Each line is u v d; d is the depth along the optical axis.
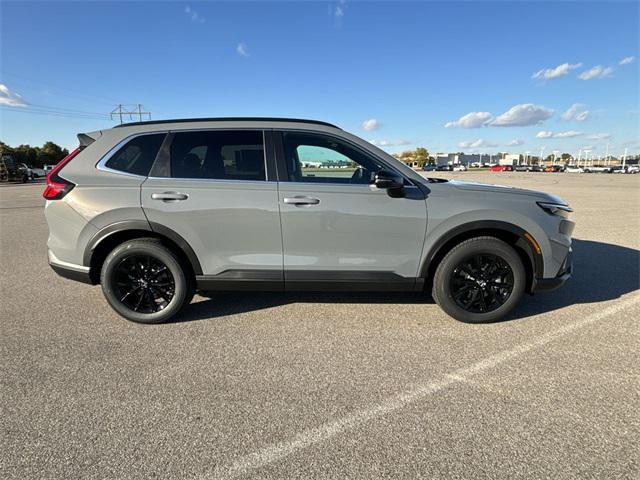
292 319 3.51
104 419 2.16
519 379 2.53
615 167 86.12
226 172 3.24
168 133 3.32
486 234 3.33
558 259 3.30
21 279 4.85
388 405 2.28
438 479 1.74
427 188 3.25
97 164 3.30
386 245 3.24
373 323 3.42
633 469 1.79
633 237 7.27
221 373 2.63
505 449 1.92
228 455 1.89
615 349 2.92
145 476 1.76
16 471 1.79
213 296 4.11
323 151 3.27
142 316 3.40
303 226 3.18
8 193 21.92
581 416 2.16
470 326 3.35
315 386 2.48
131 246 3.28
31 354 2.88
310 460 1.86
